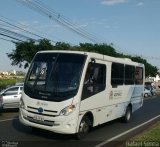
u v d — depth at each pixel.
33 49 45.28
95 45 56.41
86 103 11.08
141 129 14.30
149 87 49.91
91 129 13.73
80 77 10.72
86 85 11.03
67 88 10.50
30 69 11.43
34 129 12.08
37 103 10.64
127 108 16.00
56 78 10.77
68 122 10.30
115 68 13.74
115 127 14.58
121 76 14.62
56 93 10.46
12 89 18.91
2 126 13.17
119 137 12.12
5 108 18.39
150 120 17.69
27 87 11.11
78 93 10.54
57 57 11.25
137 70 17.06
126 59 15.66
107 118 13.27
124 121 15.99
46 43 45.31
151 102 34.28
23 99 11.08
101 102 12.38
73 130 10.43
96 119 12.07
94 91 11.69
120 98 14.64
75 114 10.43
